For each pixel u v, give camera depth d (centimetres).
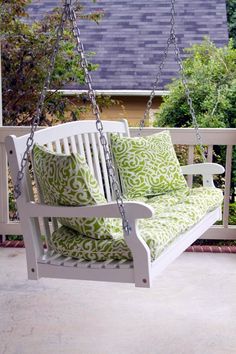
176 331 282
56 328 287
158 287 344
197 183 523
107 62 689
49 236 270
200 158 496
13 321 295
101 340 272
